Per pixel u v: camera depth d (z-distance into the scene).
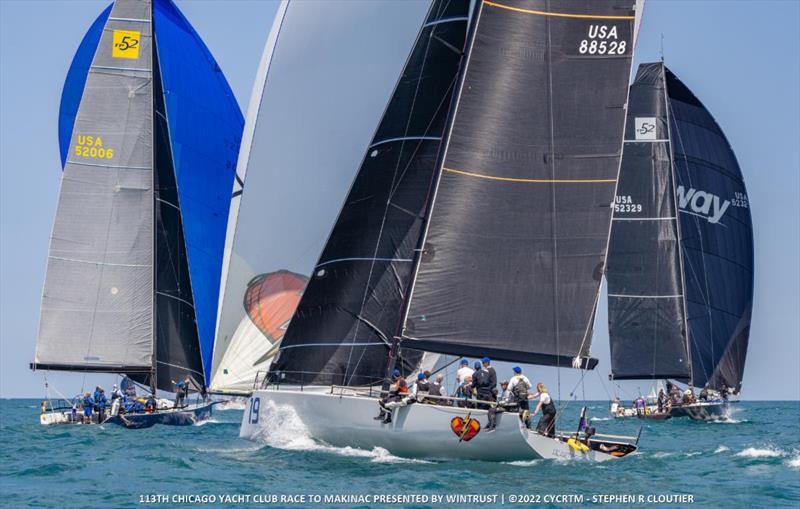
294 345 95.56
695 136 184.38
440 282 84.56
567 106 85.81
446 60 95.50
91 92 142.12
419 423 80.88
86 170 141.75
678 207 184.25
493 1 85.31
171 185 147.00
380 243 94.62
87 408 134.50
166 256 146.25
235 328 124.06
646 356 183.62
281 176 119.88
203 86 156.25
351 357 93.81
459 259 84.56
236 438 115.12
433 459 81.75
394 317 93.75
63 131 151.38
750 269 184.25
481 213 84.81
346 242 95.31
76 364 140.62
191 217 154.25
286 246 120.88
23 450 100.69
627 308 184.12
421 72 95.88
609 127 85.81
